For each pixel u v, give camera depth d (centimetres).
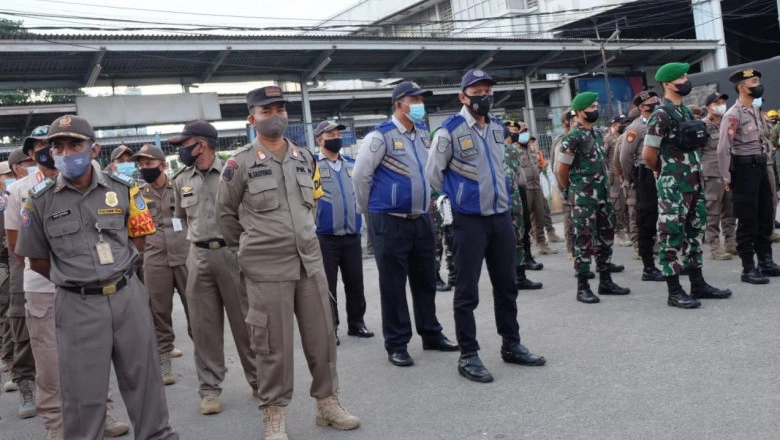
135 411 365
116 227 368
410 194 534
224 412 475
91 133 355
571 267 905
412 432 394
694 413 372
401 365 532
